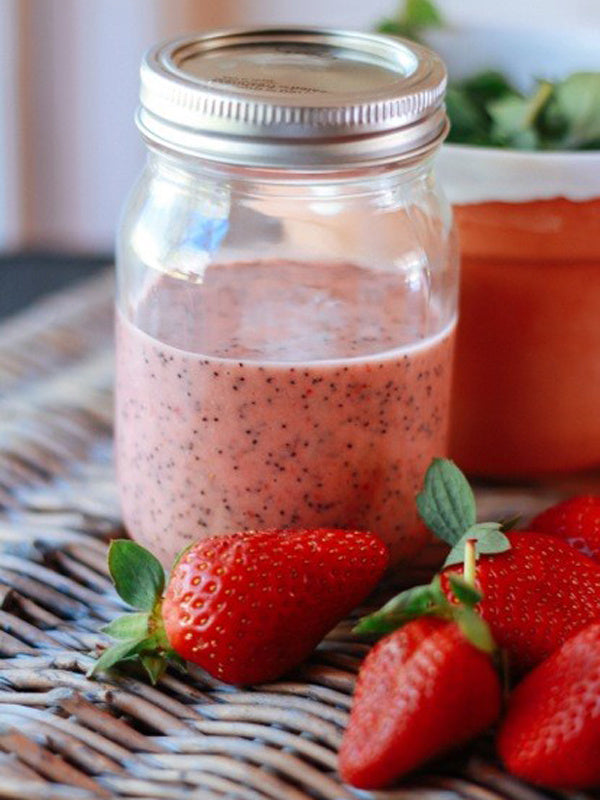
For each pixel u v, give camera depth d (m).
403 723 0.43
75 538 0.54
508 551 0.48
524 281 0.54
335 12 0.82
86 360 0.64
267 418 0.49
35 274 0.77
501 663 0.45
